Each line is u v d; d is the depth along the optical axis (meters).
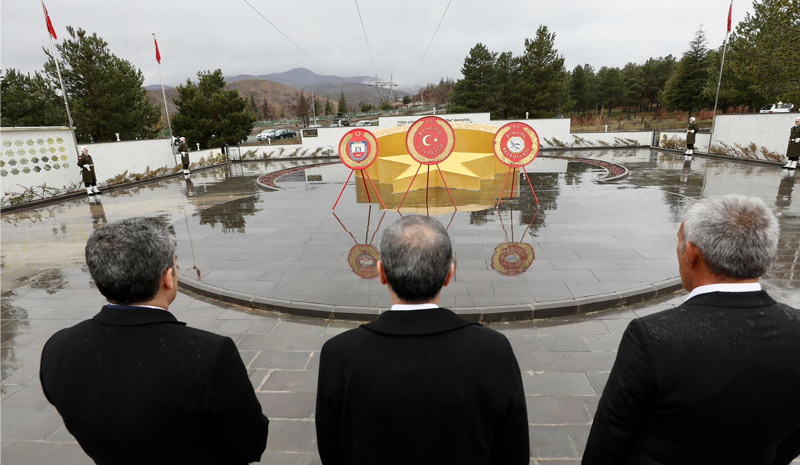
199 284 5.30
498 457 1.36
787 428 1.17
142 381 1.21
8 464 2.67
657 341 1.21
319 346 3.93
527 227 7.44
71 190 14.63
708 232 1.25
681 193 10.40
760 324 1.18
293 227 8.12
